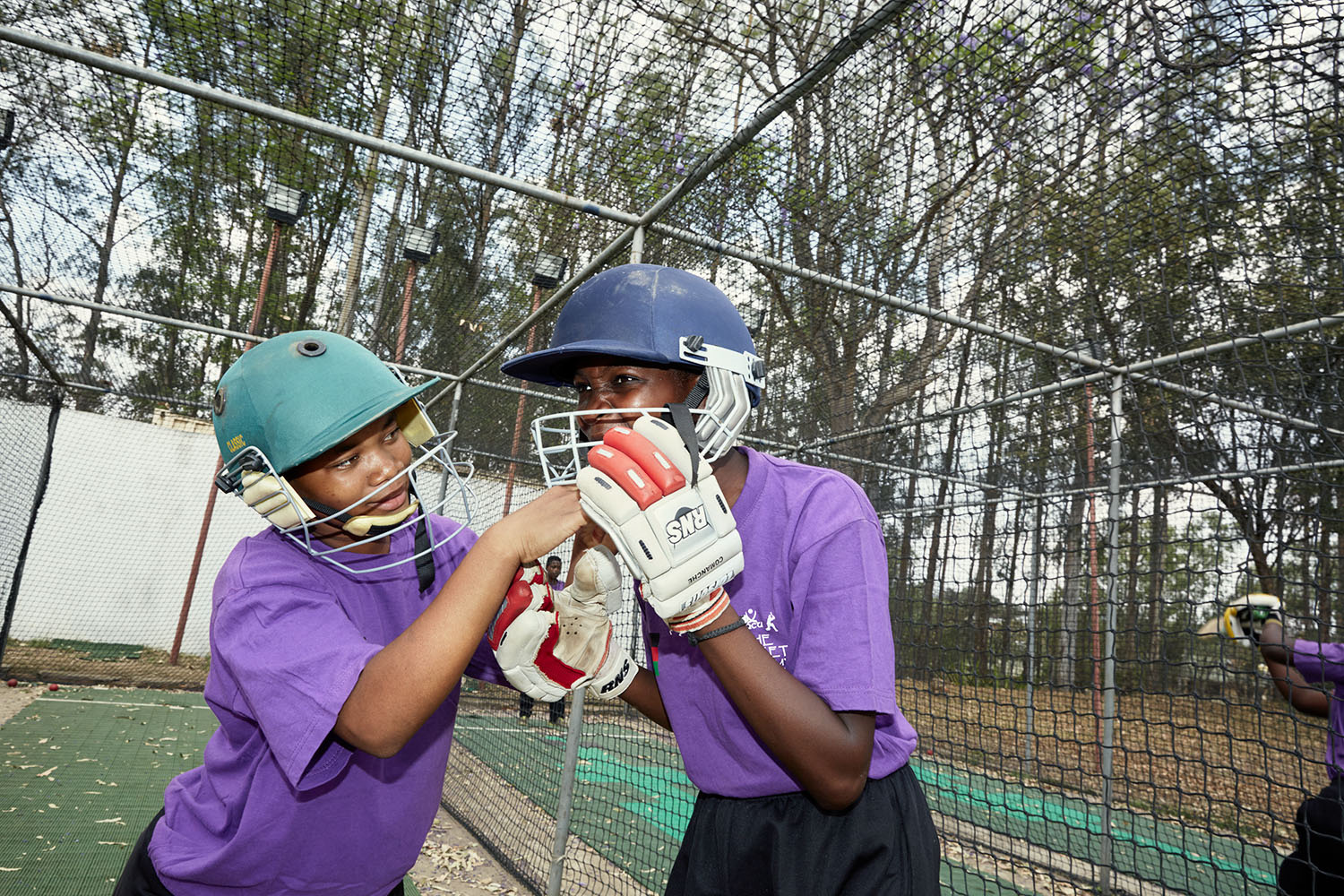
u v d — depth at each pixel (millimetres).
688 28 2727
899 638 3562
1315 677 3018
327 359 1373
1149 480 4910
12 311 6637
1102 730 4500
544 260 4574
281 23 3160
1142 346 3701
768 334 3988
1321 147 2004
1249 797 6223
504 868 4086
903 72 2410
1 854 3629
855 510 1349
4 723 6242
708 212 3340
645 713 1724
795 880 1323
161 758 5648
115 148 4445
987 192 2775
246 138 4254
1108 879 4195
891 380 3959
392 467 1400
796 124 2803
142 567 10781
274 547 1426
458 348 6230
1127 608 5688
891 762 1386
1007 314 3477
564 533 1175
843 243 3223
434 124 3582
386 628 1530
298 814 1413
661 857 4281
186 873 1395
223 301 6004
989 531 3855
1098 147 2365
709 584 1075
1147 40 1921
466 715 7230
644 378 1348
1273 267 2621
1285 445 4047
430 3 2953
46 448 8242
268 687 1203
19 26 3359
